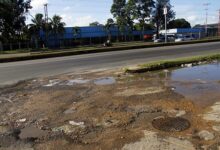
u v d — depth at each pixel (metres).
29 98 8.82
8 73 14.44
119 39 76.31
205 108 6.89
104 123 6.15
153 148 4.81
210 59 17.38
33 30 61.75
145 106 7.27
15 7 62.53
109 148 4.91
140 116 6.51
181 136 5.27
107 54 23.41
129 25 77.06
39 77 12.86
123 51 26.22
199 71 13.08
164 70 13.69
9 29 62.44
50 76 13.03
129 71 12.96
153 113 6.69
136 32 79.69
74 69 15.11
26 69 15.81
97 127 5.93
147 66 13.68
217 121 5.94
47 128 6.04
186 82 10.38
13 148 5.11
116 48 28.38
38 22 62.00
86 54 24.86
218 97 7.94
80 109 7.29
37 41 60.19
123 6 75.94
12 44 55.84
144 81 10.86
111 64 16.67
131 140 5.18
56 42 64.62
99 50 27.20
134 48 29.62
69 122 6.34
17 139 5.51
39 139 5.47
